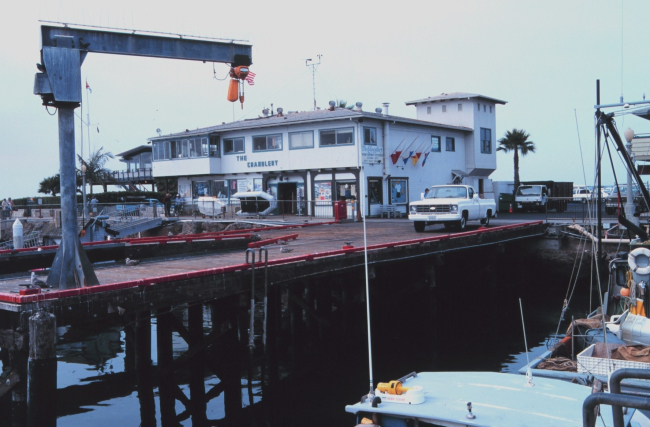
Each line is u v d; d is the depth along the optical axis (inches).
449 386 210.7
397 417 184.9
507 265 1004.6
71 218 374.6
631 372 139.9
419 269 800.9
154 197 1843.0
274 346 560.1
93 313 343.9
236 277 436.8
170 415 424.8
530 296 935.7
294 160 1464.1
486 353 586.6
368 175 1368.1
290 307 620.4
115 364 569.3
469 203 952.9
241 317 522.9
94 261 641.6
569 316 762.8
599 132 306.3
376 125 1401.3
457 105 1720.0
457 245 743.1
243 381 503.5
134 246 676.7
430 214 922.1
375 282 705.0
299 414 418.9
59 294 330.0
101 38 380.8
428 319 705.0
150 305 373.4
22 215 1706.4
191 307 464.8
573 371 288.5
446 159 1636.3
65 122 375.2
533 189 1727.4
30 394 313.6
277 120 1499.8
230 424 404.8
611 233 917.2
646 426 188.4
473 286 885.8
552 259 979.9
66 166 374.9
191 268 509.7
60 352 621.3
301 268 502.3
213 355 573.9
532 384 213.0
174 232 1397.6
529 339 644.7
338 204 1242.6
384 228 1045.2
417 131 1523.1
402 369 533.0
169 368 444.5
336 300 644.7
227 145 1625.2
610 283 458.6
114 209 1437.0
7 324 334.0
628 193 778.2
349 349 611.8
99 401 457.4
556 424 173.5
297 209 1454.2
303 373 525.3
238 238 763.4
